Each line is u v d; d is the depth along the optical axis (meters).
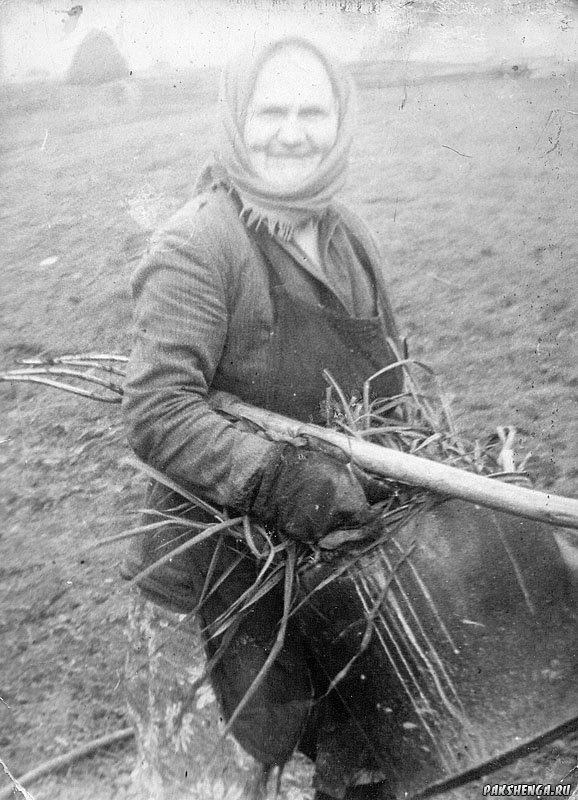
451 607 1.26
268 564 1.28
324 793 1.39
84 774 1.41
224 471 1.26
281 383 1.34
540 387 1.46
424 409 1.45
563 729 1.24
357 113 1.39
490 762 1.25
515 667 1.25
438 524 1.29
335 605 1.30
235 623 1.35
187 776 1.39
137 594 1.41
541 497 1.28
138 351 1.30
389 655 1.29
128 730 1.42
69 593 1.42
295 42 1.36
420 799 1.30
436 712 1.27
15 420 1.45
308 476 1.25
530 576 1.28
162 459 1.29
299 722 1.38
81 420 1.44
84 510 1.42
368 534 1.27
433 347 1.46
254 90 1.34
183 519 1.33
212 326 1.29
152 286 1.29
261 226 1.32
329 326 1.35
